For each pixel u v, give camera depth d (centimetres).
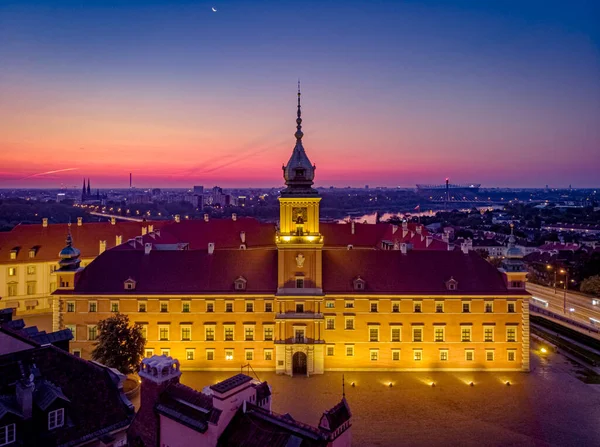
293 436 3344
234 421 3544
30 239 12619
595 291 16138
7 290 12000
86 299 8794
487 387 8119
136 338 7850
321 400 7562
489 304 8812
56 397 3519
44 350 3938
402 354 8831
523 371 8812
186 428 3594
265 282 8975
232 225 15012
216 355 8794
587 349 9969
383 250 9488
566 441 6397
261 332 8800
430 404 7475
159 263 9250
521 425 6819
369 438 6438
